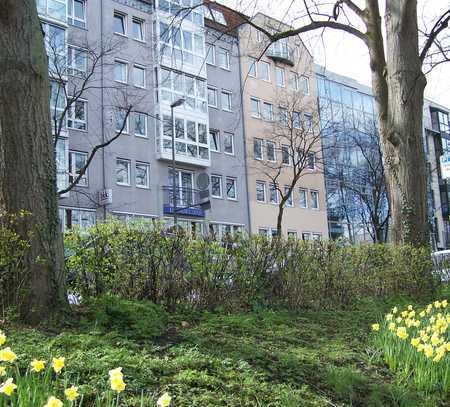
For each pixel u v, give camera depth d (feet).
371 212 134.10
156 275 25.98
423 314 24.85
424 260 40.91
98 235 25.67
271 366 18.83
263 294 29.76
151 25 123.24
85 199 103.96
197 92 130.11
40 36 23.97
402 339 21.79
